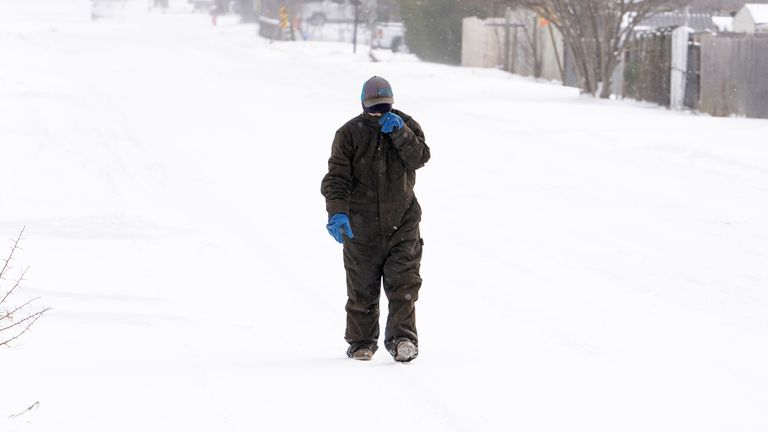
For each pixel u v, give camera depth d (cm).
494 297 2967
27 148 5691
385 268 2177
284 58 14512
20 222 3822
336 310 2777
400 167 2159
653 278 3188
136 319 2602
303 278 3173
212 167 5388
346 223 2114
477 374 2034
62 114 7281
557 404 1823
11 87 8869
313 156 5816
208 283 3067
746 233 3875
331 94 9519
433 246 3700
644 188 4878
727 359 2261
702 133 6944
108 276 3094
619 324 2633
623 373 2086
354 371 2050
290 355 2258
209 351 2281
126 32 19525
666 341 2447
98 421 1638
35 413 1656
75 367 2059
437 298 2961
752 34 8769
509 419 1723
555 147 6256
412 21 17000
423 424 1683
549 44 13662
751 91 8731
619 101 10175
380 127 2155
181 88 9638
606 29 10181
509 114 8125
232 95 9156
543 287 3092
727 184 4978
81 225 3803
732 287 3056
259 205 4422
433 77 12119
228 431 1617
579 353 2308
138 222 3891
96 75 10638
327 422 1680
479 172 5316
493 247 3681
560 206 4447
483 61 15562
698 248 3628
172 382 1917
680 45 9438
